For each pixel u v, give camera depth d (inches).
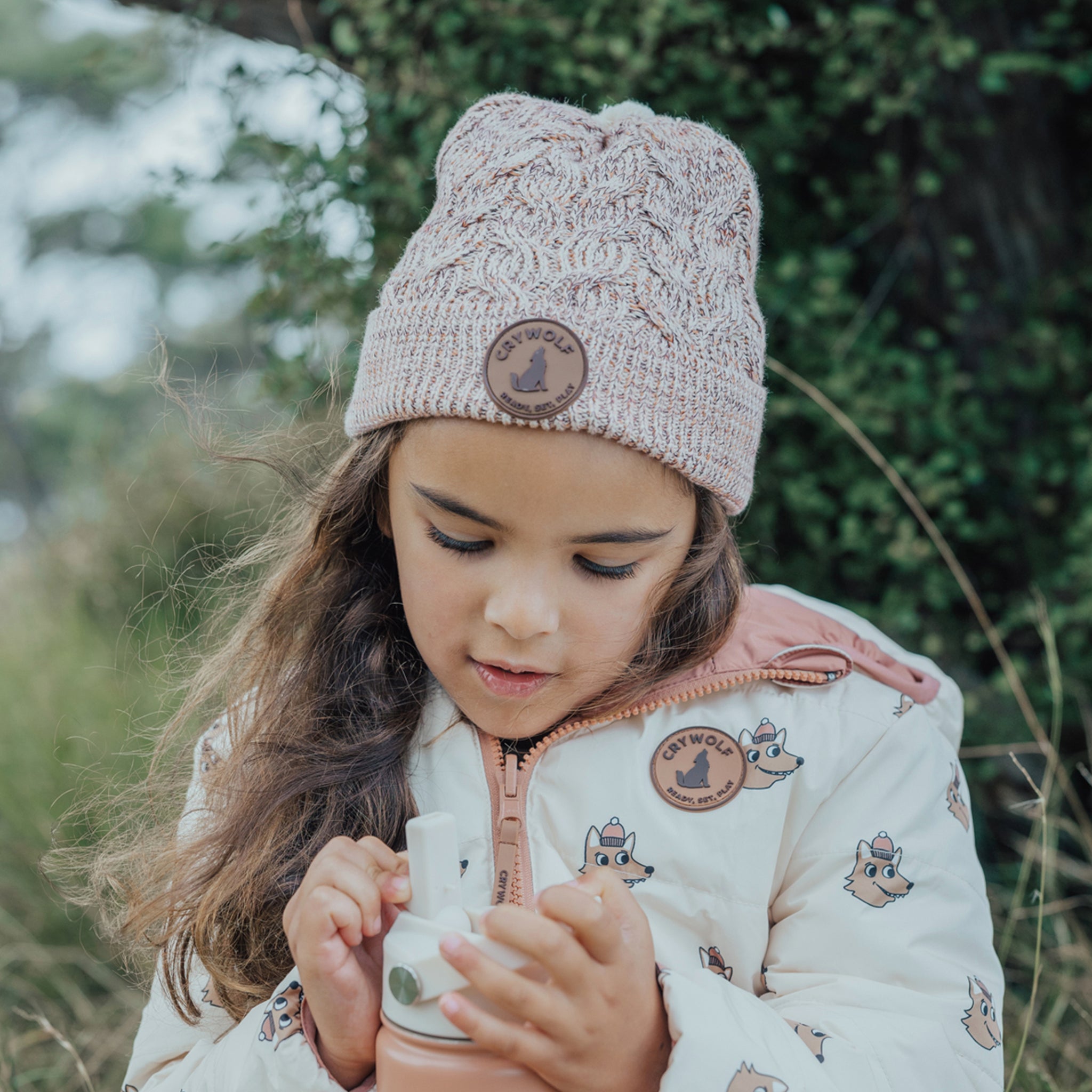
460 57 88.9
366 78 91.3
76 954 95.8
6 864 105.2
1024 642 103.3
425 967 34.8
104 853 59.2
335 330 95.9
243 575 71.9
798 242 109.0
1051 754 70.1
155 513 155.6
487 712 45.1
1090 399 100.4
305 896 39.6
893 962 43.0
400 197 88.4
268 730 52.7
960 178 105.7
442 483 41.4
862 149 108.1
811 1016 41.8
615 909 36.5
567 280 41.6
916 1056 40.7
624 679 46.6
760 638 50.1
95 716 116.0
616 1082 35.9
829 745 47.0
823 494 104.4
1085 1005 75.2
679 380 42.2
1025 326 105.3
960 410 102.9
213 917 48.9
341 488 51.3
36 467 562.6
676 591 46.3
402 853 41.4
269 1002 43.3
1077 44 102.8
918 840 45.6
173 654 69.4
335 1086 39.7
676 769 47.1
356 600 53.7
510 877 46.9
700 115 98.4
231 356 480.7
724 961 45.3
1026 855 74.3
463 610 42.8
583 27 93.8
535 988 34.1
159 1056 50.7
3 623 148.3
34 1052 86.2
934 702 52.6
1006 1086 64.6
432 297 42.8
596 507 40.6
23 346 561.9
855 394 100.0
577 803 47.3
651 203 43.6
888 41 97.1
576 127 45.4
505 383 39.6
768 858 45.5
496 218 43.3
